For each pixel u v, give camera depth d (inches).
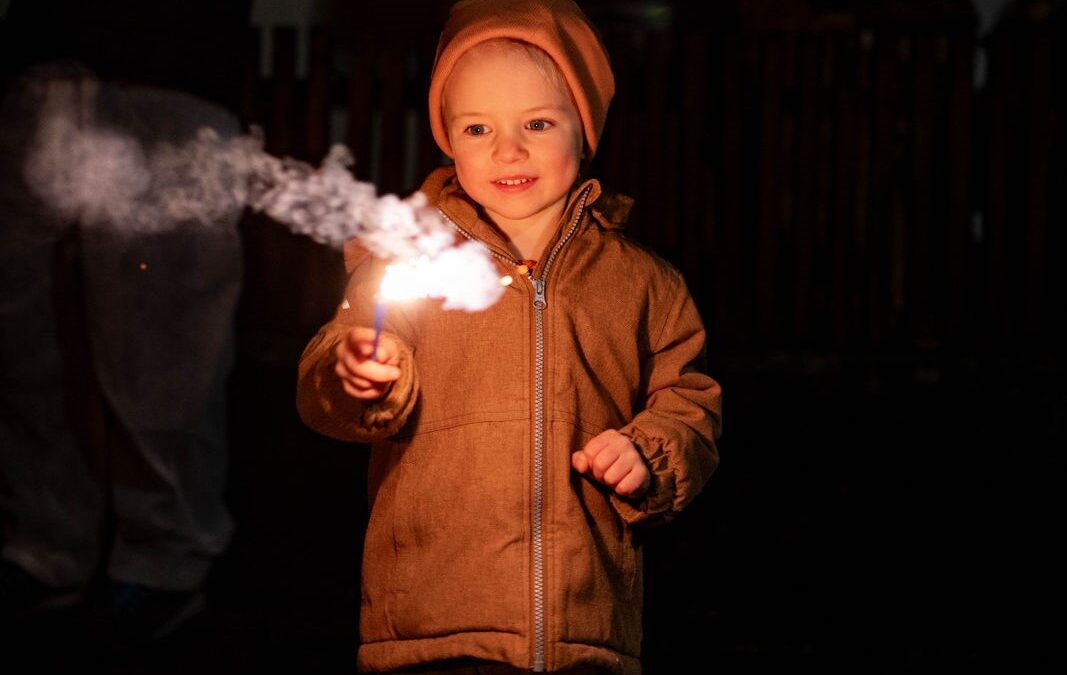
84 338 150.1
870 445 191.5
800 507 180.9
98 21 149.9
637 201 222.1
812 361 201.2
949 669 148.3
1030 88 217.6
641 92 222.5
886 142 219.0
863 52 219.8
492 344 94.5
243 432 185.8
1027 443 191.9
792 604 164.9
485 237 98.1
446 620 90.1
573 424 93.9
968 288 219.3
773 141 220.4
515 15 97.3
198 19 154.1
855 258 219.8
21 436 147.6
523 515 91.1
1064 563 175.0
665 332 101.9
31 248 148.5
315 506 180.5
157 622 145.9
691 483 94.2
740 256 220.7
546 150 96.5
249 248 209.5
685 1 242.1
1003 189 218.2
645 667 145.9
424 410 93.9
